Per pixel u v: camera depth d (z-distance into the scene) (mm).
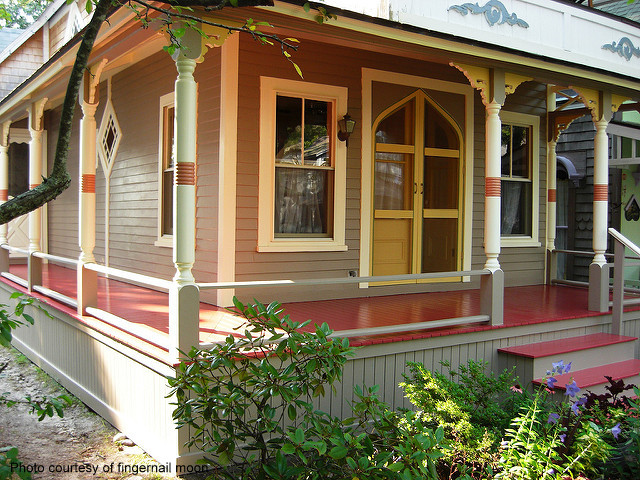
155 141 8992
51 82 8734
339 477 3742
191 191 5148
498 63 6895
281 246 7574
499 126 6980
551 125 10500
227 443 4004
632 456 4457
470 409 4867
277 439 4074
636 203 11781
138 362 5629
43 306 8188
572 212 11891
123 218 10031
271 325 4109
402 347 5984
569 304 8367
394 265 8742
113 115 10312
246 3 4105
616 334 7797
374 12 5777
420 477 3414
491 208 6844
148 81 9180
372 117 8305
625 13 11695
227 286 5262
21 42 13688
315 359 3947
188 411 4008
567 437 4480
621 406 5207
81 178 7027
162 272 8820
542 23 7430
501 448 4352
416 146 8789
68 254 12828
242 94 7246
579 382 6348
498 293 6758
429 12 6316
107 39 6410
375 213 8484
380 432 3898
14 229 13750
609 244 11922
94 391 6664
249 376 4191
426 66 8781
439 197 9164
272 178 7469
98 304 7676
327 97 7887
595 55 8008
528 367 6473
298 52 7617
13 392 7457
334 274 8070
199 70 7602
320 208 8016
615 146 11609
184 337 5031
